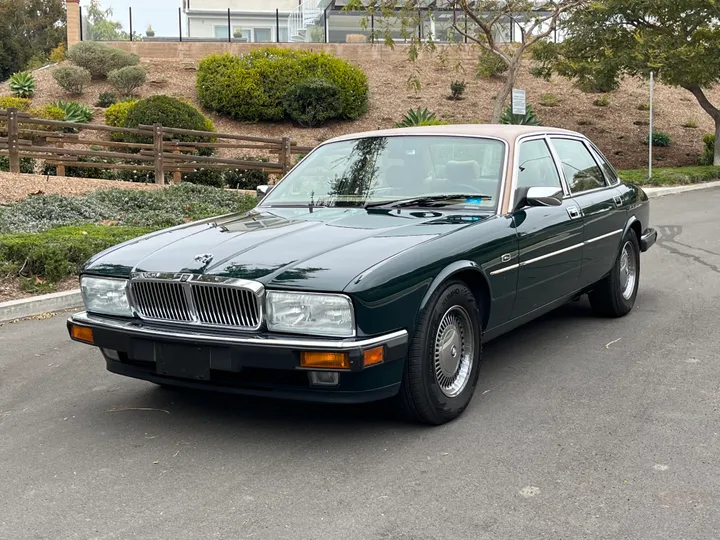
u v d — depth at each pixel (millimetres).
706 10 21828
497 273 4645
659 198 17797
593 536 3098
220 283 3896
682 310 6984
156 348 4051
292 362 3734
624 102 30531
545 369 5348
